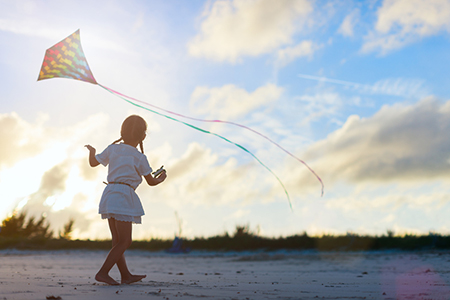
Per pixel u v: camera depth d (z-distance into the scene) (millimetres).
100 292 2443
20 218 24516
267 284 3453
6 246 20578
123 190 3193
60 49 3053
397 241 16438
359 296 2549
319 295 2570
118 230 3176
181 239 19938
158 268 7727
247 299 2266
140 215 3268
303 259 12250
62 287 2740
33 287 2684
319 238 18391
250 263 10617
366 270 6414
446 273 5121
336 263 9688
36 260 10867
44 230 24625
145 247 20938
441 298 2494
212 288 2918
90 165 3354
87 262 9742
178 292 2543
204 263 10789
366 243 16797
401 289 3055
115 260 3094
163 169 3541
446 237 15586
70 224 24484
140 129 3469
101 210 3191
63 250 20125
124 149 3350
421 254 12211
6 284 2873
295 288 3053
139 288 2770
